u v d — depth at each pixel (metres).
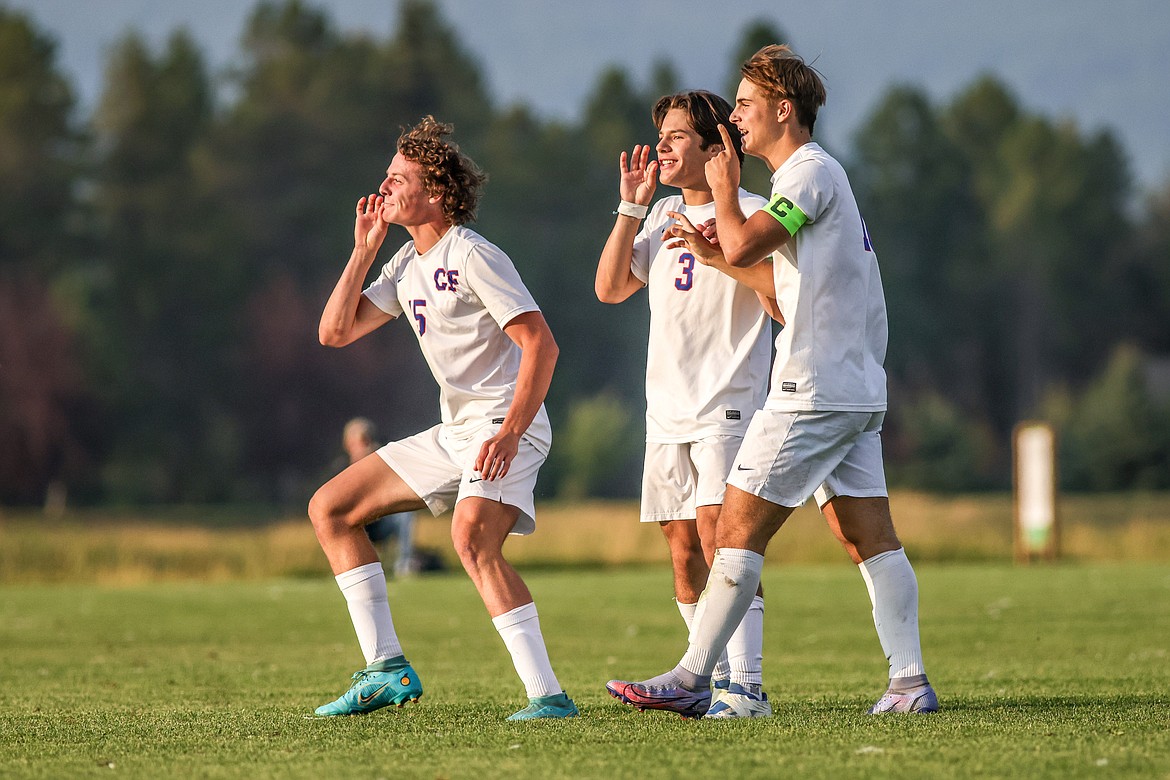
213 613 43.31
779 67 17.78
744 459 17.09
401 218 18.36
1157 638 30.94
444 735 15.81
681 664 17.41
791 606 41.94
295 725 17.20
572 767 13.53
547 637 34.88
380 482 18.62
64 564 68.88
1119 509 137.50
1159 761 13.36
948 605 40.25
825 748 14.34
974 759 13.56
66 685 24.36
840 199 17.14
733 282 18.48
